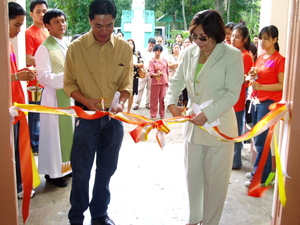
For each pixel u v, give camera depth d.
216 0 16.55
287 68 1.81
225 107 1.91
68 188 3.01
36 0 3.66
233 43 3.31
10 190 1.65
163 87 6.09
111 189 2.98
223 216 2.60
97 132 2.12
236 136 2.14
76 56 2.04
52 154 2.88
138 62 6.10
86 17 13.52
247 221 2.53
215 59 1.95
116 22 24.03
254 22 15.49
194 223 2.30
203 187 2.25
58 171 2.92
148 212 2.62
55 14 2.81
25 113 1.89
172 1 20.44
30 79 2.45
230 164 2.10
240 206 2.76
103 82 2.08
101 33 1.92
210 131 1.97
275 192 1.95
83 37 2.05
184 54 2.16
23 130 1.82
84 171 2.14
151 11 14.49
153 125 1.98
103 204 2.34
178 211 2.64
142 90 7.07
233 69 1.94
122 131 2.22
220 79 1.96
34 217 2.51
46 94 2.88
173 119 1.95
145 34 14.62
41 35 3.76
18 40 3.13
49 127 2.85
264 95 2.92
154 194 2.91
